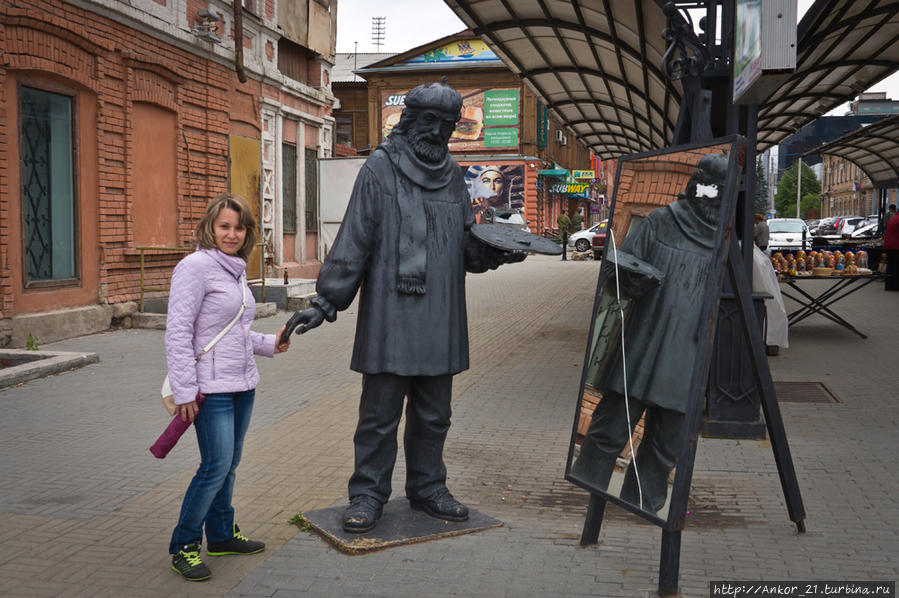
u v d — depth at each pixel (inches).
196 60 517.0
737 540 153.6
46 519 163.2
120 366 337.1
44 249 396.2
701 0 232.1
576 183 1961.1
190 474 193.9
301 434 232.4
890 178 884.6
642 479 135.9
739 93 176.4
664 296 139.2
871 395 284.7
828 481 189.3
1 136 358.0
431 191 154.3
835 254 437.7
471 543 151.4
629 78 452.4
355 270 149.9
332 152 800.9
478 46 1692.9
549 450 216.8
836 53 374.3
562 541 152.9
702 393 127.5
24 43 368.8
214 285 132.8
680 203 140.3
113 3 427.5
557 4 350.0
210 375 132.6
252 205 603.8
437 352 153.8
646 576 136.9
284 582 134.0
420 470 161.8
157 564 141.3
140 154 465.7
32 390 290.7
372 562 142.2
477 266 161.8
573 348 400.2
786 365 346.9
